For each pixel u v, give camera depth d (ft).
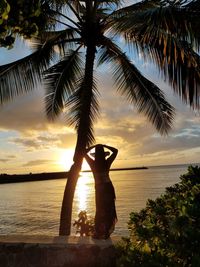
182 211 12.25
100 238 21.75
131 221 16.65
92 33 38.32
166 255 11.91
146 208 16.72
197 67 32.58
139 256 13.11
